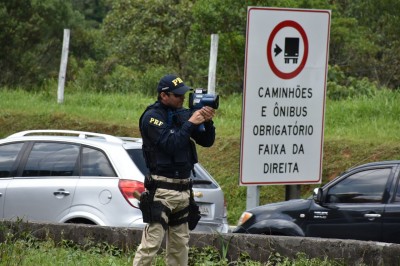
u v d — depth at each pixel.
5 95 68.06
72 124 56.44
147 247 19.61
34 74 79.12
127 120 56.62
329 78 66.06
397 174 29.17
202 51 69.31
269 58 31.06
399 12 79.88
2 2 79.31
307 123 31.73
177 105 19.58
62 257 24.94
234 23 64.88
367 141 46.66
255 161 31.16
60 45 88.69
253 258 24.39
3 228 27.22
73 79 85.88
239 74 66.75
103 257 25.22
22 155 31.28
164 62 78.88
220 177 47.50
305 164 31.80
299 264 23.30
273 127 31.28
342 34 76.88
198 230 30.31
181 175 19.58
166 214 19.50
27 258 24.30
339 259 23.19
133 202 28.91
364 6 81.56
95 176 29.84
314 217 30.38
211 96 19.22
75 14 105.06
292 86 31.42
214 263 24.30
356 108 54.06
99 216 29.27
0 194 30.80
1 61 78.00
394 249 22.44
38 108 60.25
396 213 28.66
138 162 29.95
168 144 19.05
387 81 79.25
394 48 80.06
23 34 79.31
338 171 45.00
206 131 19.66
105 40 90.06
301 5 71.06
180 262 20.36
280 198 45.03
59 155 30.78
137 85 72.94
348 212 29.69
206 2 65.00
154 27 79.81
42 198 30.23
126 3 82.50
